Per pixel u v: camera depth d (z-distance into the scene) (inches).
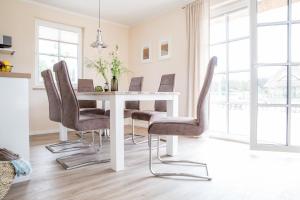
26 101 70.1
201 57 143.3
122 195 59.6
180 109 164.1
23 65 151.6
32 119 155.5
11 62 146.6
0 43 126.7
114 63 107.7
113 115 81.4
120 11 173.0
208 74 68.1
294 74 103.5
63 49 173.9
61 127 130.6
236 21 142.5
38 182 68.2
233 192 61.9
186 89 158.6
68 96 79.7
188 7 153.3
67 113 82.7
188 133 69.9
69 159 92.6
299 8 105.1
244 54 138.9
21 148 68.7
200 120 69.2
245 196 59.4
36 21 158.4
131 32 211.5
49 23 164.6
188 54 152.6
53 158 95.0
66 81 78.6
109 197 58.4
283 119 106.6
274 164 87.5
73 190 62.6
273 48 107.4
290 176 74.4
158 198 58.1
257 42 106.7
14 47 147.6
